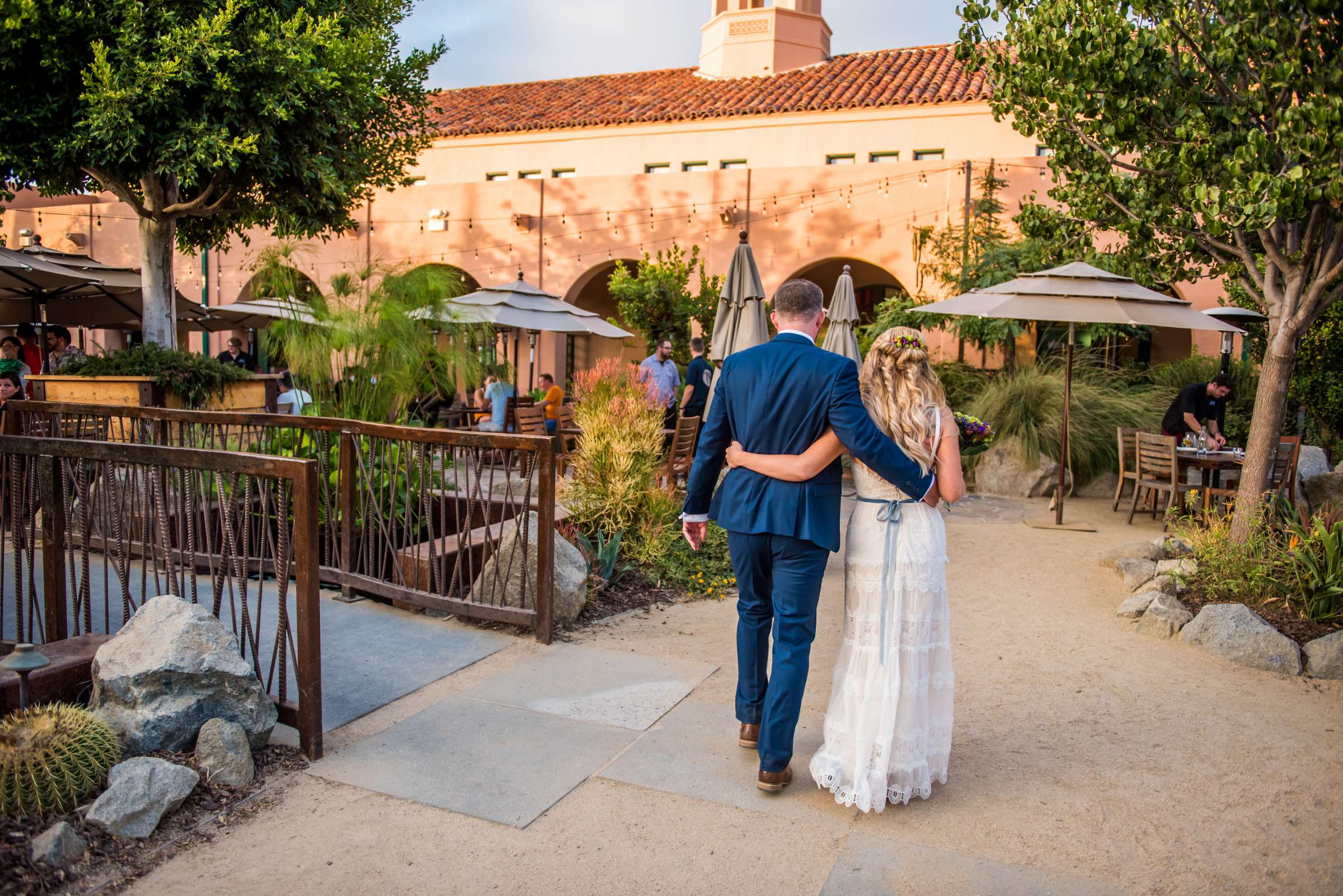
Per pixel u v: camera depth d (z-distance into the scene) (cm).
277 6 834
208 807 312
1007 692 454
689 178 1822
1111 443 1123
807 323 352
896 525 327
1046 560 755
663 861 290
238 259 2005
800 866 289
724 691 440
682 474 859
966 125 1748
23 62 752
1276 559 572
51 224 2017
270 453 616
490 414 1395
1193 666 496
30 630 417
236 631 381
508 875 281
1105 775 361
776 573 335
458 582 560
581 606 547
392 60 1050
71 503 416
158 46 756
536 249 1920
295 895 267
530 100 2234
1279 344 640
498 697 425
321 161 848
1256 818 327
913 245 1612
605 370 735
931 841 307
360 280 773
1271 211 546
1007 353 1445
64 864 267
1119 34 618
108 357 883
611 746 374
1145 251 766
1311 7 548
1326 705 441
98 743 299
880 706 322
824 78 2011
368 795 328
